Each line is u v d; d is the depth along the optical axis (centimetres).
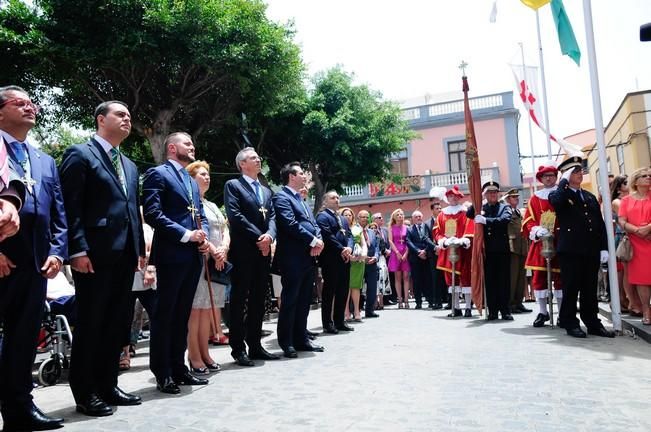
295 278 550
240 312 505
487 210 803
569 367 434
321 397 361
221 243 535
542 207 715
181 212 424
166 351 402
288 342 539
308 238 554
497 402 335
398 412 319
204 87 1365
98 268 353
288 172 603
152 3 1130
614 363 447
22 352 316
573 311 604
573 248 593
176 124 1469
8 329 318
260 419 314
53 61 1130
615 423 289
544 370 425
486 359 475
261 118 1706
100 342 364
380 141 1895
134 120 1338
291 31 1441
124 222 367
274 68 1333
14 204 291
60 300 511
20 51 1114
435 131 2864
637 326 602
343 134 1802
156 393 396
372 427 291
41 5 1130
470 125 837
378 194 2823
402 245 1108
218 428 300
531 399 340
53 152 1912
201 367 466
